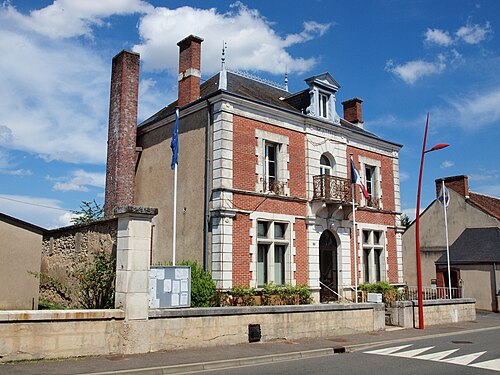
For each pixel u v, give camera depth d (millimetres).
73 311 8984
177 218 17203
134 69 19406
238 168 16172
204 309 10820
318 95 19547
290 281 17188
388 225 21875
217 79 19422
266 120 17281
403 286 21938
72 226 12867
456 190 30438
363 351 11664
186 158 17266
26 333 8477
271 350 10820
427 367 9469
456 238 29875
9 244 13383
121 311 9570
